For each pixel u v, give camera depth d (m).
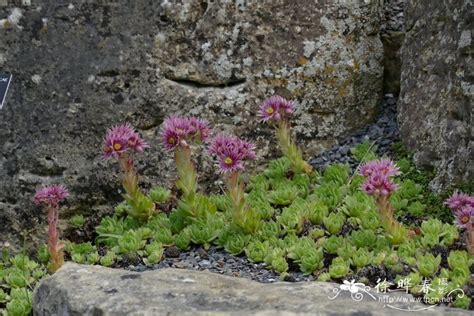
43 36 5.75
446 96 5.52
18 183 5.79
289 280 4.88
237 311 4.01
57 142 5.78
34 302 4.67
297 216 5.28
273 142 5.97
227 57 5.87
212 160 5.86
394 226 4.93
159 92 5.81
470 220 4.70
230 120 5.90
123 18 5.77
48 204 5.23
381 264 4.78
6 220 5.80
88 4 5.75
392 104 6.32
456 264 4.63
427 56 5.76
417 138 5.78
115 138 5.39
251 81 5.91
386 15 6.44
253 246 5.11
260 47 5.90
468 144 5.27
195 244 5.32
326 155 6.05
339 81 6.04
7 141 5.78
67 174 5.79
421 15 5.85
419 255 4.78
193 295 4.26
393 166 4.95
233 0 5.85
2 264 5.59
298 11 5.92
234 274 5.00
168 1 5.78
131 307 4.14
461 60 5.38
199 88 5.89
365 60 6.11
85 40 5.77
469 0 5.30
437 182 5.50
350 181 5.70
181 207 5.46
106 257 5.29
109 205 5.82
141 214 5.58
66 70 5.76
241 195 5.21
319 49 5.97
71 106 5.77
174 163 5.84
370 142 6.09
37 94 5.77
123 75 5.79
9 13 5.75
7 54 5.77
